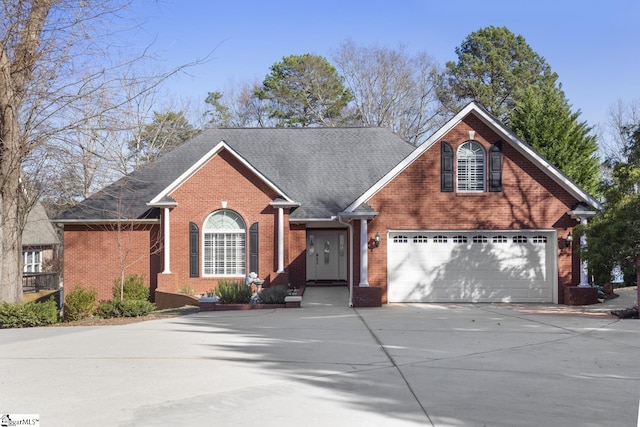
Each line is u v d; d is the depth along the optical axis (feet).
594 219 61.52
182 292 82.28
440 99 179.01
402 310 65.16
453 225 71.20
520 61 187.21
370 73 171.94
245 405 25.67
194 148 100.37
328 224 91.66
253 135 102.99
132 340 44.29
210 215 86.63
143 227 89.10
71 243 89.51
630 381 30.25
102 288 89.04
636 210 57.26
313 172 96.32
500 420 23.59
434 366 33.91
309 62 178.81
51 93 66.28
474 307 67.62
